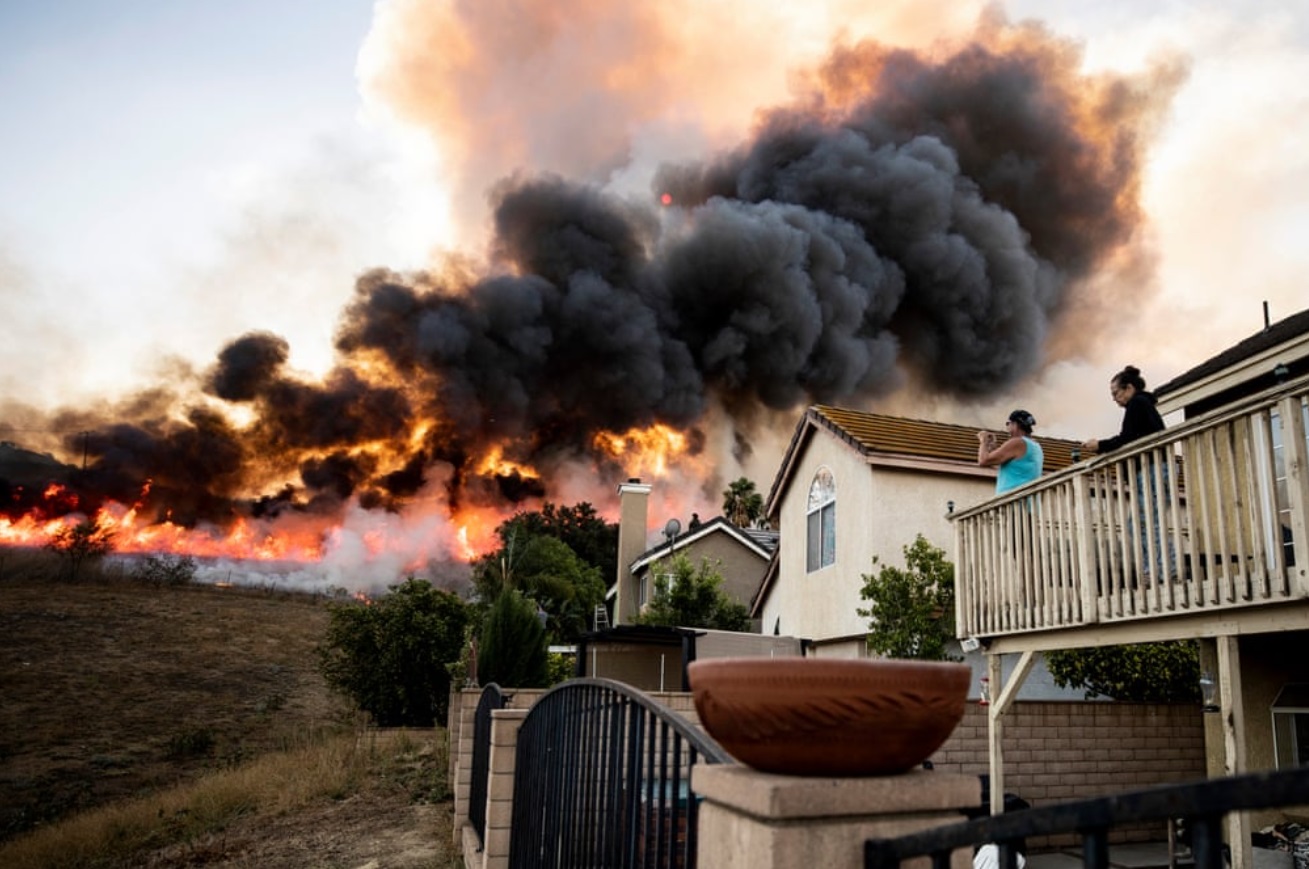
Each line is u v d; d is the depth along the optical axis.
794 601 17.27
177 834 11.45
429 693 22.05
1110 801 1.14
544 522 52.59
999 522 8.55
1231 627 5.84
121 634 36.44
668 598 24.06
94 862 10.65
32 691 27.80
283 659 35.44
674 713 2.54
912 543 14.12
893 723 1.68
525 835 4.96
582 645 15.02
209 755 21.53
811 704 1.66
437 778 11.93
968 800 1.75
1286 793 0.92
